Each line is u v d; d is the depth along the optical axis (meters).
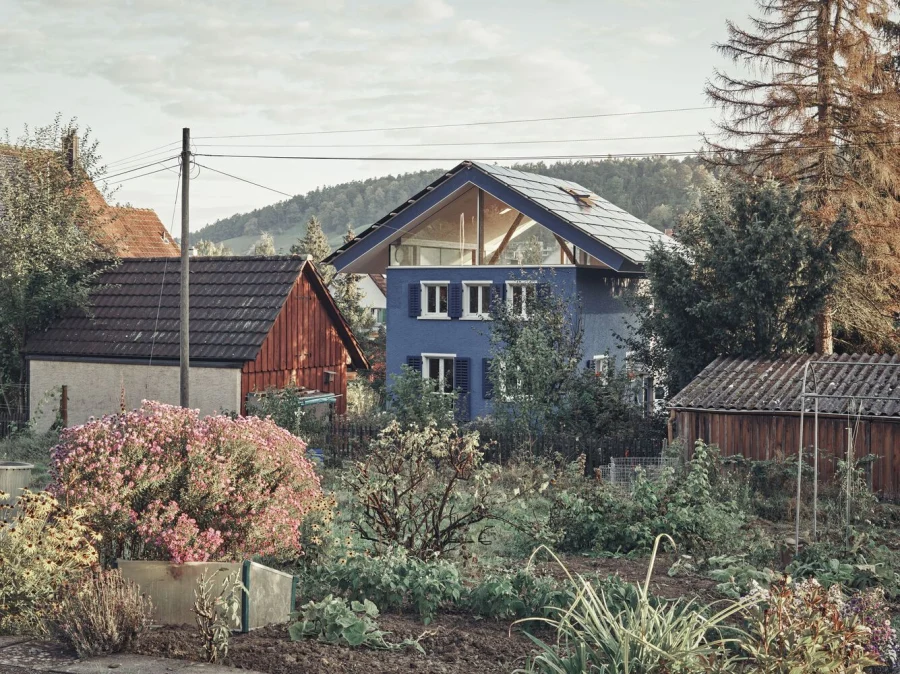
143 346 26.86
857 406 18.28
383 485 11.12
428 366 32.50
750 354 22.03
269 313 26.34
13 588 7.50
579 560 11.69
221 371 25.62
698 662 5.68
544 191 32.50
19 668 6.52
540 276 29.62
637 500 13.04
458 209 31.77
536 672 6.26
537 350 23.81
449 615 8.41
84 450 9.05
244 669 6.64
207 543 8.49
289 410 23.67
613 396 22.95
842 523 13.59
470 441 11.70
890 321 26.08
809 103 26.80
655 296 22.89
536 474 16.33
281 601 8.01
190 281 28.20
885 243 24.98
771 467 17.81
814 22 27.05
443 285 32.09
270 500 9.34
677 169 129.75
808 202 26.08
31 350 27.98
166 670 6.50
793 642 5.67
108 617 6.95
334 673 6.62
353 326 51.62
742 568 9.98
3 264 27.42
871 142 26.20
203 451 9.15
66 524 8.05
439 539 11.20
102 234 30.92
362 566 8.95
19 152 29.30
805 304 21.69
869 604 7.49
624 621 6.65
